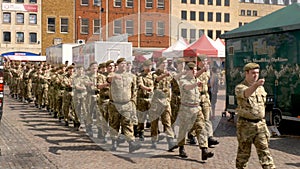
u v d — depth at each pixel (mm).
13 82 23891
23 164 7973
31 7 50406
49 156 8711
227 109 13742
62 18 51281
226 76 13734
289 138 10977
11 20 49969
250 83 6258
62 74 14086
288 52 11227
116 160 8367
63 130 12219
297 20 11023
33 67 21047
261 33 12039
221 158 8523
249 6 73438
